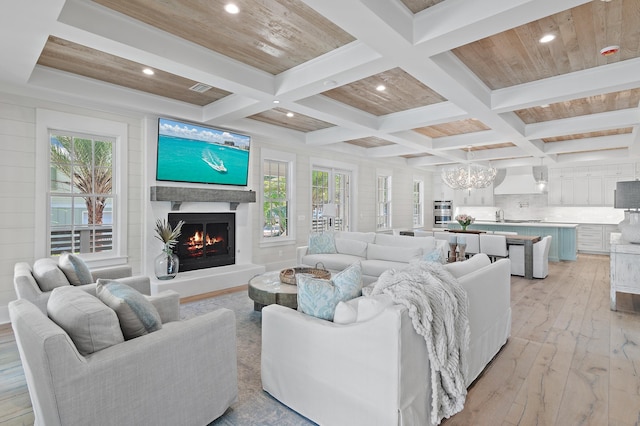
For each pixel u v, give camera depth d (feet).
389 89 13.33
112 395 4.80
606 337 10.42
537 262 19.06
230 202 17.98
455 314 6.45
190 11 8.23
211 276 15.80
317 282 7.05
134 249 14.67
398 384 5.24
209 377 6.10
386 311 5.37
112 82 12.86
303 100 13.44
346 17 7.20
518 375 8.09
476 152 26.48
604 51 9.77
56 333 4.38
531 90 12.35
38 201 12.16
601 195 28.89
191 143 15.88
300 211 22.45
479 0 7.25
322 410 6.19
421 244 16.46
